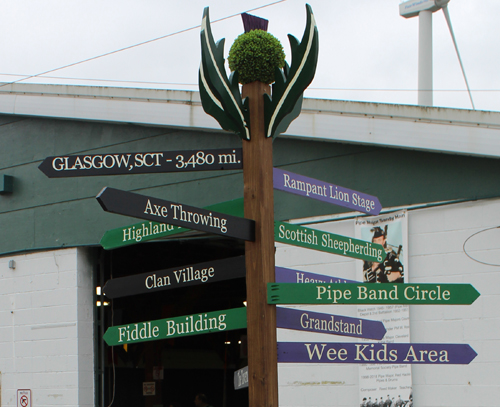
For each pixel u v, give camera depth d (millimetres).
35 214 9000
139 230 3896
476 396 5848
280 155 7395
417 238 6438
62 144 8992
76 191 8758
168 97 8109
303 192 3967
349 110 6887
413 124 6520
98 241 8438
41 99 9086
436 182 6438
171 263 11039
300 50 3633
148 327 3824
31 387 8562
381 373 6363
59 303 8562
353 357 3730
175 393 13406
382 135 6660
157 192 8164
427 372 6125
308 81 3604
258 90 3717
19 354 8750
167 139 8211
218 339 13867
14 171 9305
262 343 3441
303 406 6742
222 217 3506
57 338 8484
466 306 6031
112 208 3115
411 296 3572
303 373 6805
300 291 3486
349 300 3533
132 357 11570
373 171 6816
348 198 4348
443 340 6094
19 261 9000
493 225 6055
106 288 4078
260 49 3693
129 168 3666
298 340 6859
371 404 6359
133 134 8461
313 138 7066
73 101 8820
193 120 7910
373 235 6688
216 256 11031
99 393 8539
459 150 6234
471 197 6215
